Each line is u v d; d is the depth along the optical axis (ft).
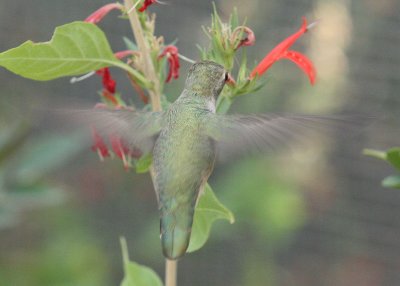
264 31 41.98
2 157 26.58
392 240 44.34
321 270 44.06
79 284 38.70
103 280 40.22
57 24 43.21
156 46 18.17
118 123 17.01
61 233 40.57
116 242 42.73
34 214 40.34
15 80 41.16
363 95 42.91
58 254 39.63
